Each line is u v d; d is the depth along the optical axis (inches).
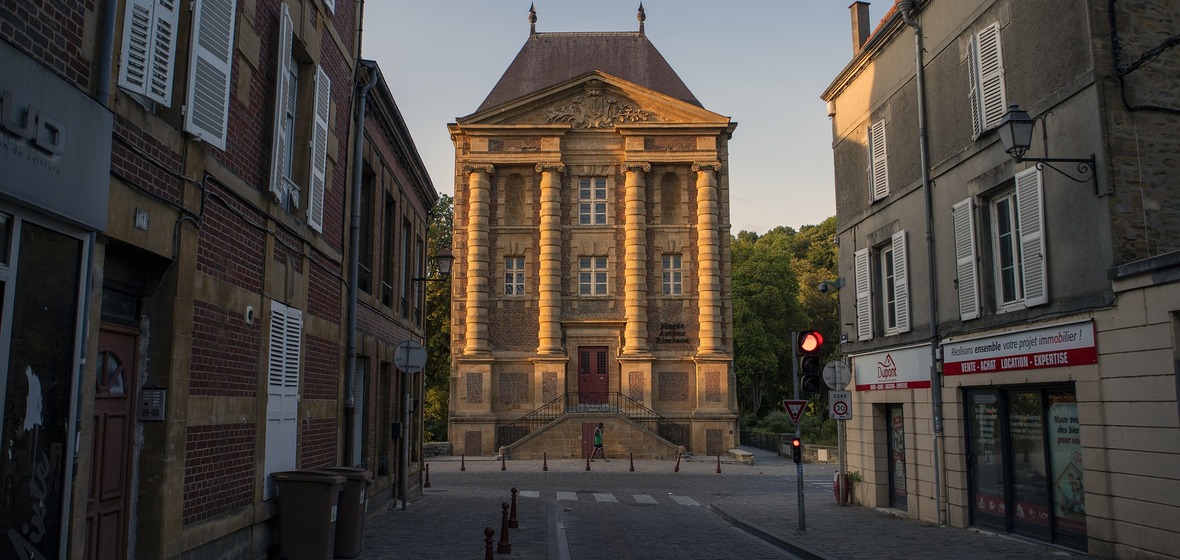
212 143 320.2
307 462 472.7
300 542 403.2
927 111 652.1
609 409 1544.0
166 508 302.5
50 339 227.8
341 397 545.0
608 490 1003.3
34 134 214.8
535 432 1481.3
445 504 790.5
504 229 1600.6
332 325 525.3
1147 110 462.9
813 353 600.4
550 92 1599.4
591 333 1581.0
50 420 227.8
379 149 669.3
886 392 716.0
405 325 821.9
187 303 315.9
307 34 450.3
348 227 563.5
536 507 776.3
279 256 418.9
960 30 605.0
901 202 695.7
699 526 674.2
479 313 1568.7
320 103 472.4
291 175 451.8
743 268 2491.4
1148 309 422.3
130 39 266.2
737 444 1571.1
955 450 603.5
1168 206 457.1
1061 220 490.6
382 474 741.9
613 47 1811.0
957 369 600.7
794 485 1072.2
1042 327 502.6
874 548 513.7
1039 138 511.5
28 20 217.9
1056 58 497.0
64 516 232.5
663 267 1605.6
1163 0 473.1
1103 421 451.8
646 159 1599.4
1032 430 526.9
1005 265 562.9
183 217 308.7
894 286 701.9
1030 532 528.7
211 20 318.0
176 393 309.0
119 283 290.7
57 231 231.1
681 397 1571.1
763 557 509.0
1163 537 408.5
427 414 2101.4
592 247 1596.9
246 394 376.8
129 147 269.4
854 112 798.5
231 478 362.3
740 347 2396.7
